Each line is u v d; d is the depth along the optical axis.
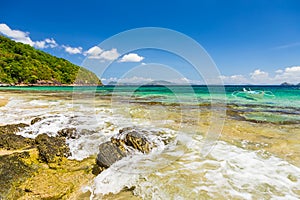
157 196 4.06
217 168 5.08
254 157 5.65
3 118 9.57
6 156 5.11
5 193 3.99
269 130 8.23
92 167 5.26
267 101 19.19
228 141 6.92
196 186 4.32
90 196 4.16
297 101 19.05
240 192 4.11
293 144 6.57
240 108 14.20
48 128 7.76
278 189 4.19
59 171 5.03
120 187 4.43
